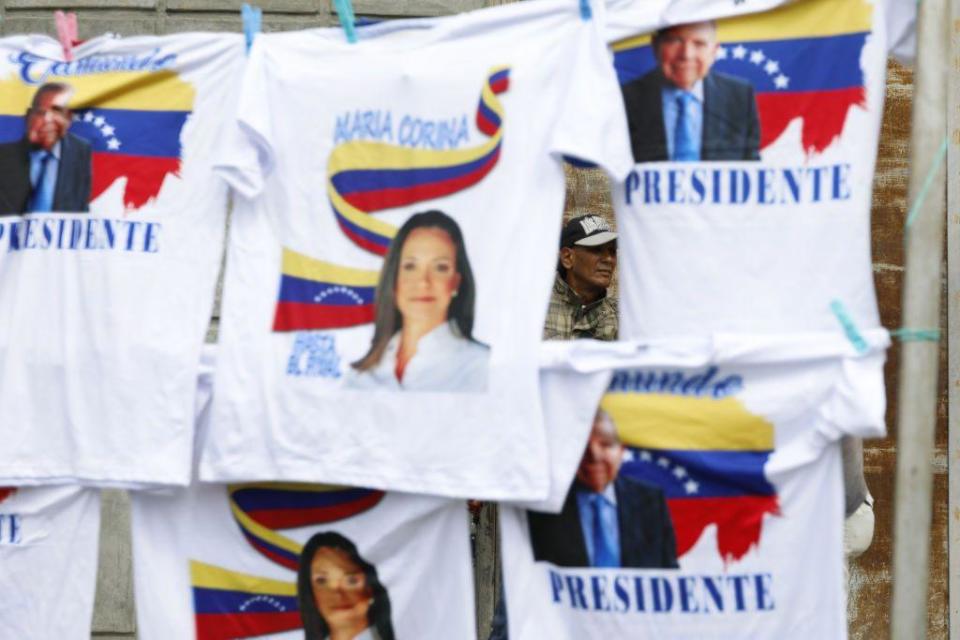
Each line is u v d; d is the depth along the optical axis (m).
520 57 5.71
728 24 5.46
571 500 5.66
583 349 5.54
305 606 6.01
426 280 5.74
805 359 5.36
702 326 5.44
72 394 6.13
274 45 6.05
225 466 5.90
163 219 6.15
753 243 5.41
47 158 6.27
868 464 9.38
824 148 5.35
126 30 9.41
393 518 5.87
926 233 5.08
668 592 5.54
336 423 5.78
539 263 5.61
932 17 5.09
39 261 6.24
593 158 5.46
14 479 6.18
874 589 9.36
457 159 5.75
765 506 5.46
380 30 5.94
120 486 6.04
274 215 6.00
